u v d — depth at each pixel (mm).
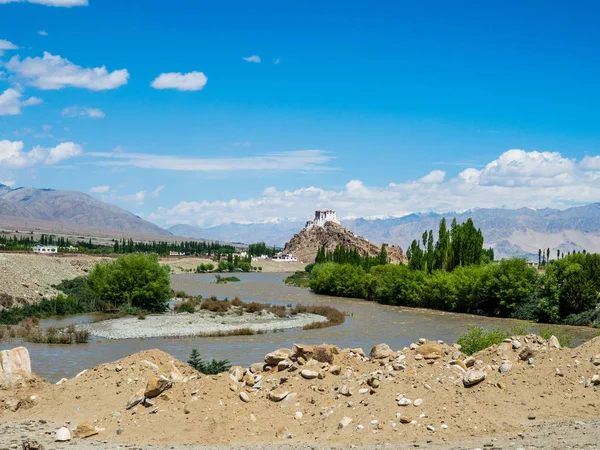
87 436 19438
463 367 23156
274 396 21125
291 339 56438
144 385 23344
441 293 92375
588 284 75938
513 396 20984
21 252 151625
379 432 18469
